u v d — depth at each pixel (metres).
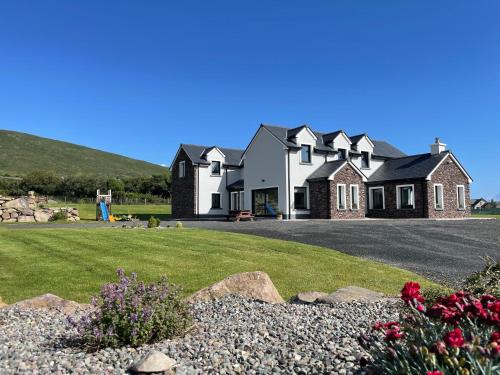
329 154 31.72
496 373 2.44
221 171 35.97
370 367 3.12
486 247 13.24
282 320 5.20
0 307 6.55
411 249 12.87
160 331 4.57
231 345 4.30
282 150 29.70
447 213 29.47
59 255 11.22
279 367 3.74
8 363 3.86
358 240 14.80
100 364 3.85
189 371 3.64
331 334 4.54
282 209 29.56
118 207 47.94
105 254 11.38
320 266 10.14
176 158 37.25
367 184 32.31
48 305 6.45
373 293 6.62
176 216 36.91
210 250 12.02
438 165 28.97
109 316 4.45
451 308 2.98
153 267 9.80
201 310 5.88
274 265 10.13
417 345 2.82
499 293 5.51
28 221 27.89
